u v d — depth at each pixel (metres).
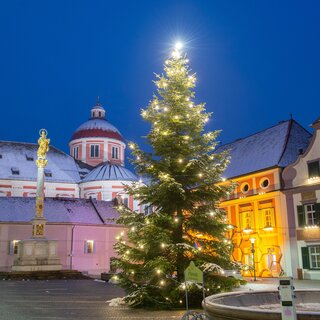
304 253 34.56
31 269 42.53
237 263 18.47
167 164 18.95
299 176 36.09
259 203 39.19
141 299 17.52
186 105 19.53
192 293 17.42
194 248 17.64
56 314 16.59
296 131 41.97
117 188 66.81
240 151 45.56
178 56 19.92
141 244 17.58
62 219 54.62
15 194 66.31
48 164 71.44
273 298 11.23
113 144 78.12
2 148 71.38
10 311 17.62
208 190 19.06
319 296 11.37
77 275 42.44
